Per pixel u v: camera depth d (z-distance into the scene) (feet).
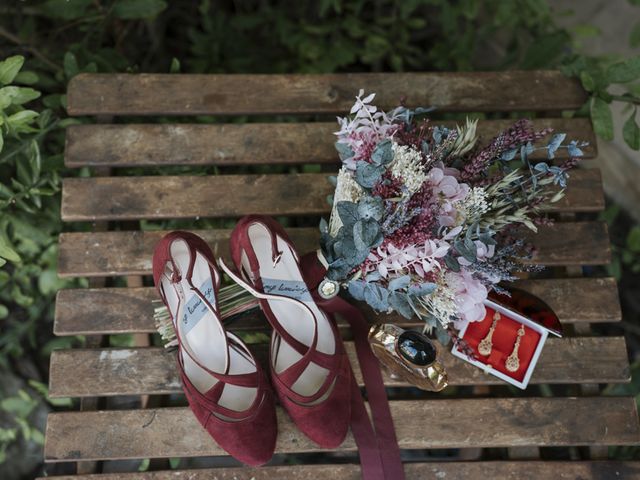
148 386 3.82
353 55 5.47
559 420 3.86
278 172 4.90
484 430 3.83
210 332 3.70
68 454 3.69
